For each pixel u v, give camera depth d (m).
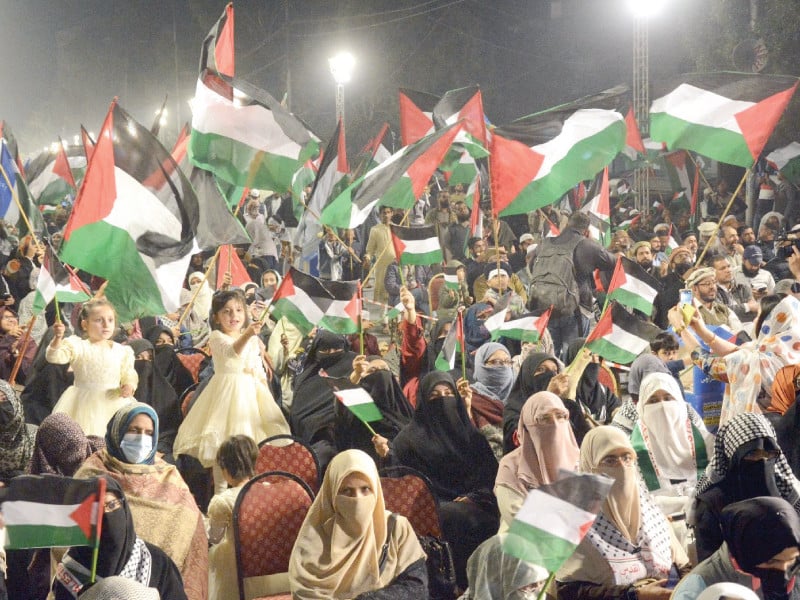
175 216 8.28
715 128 9.05
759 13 25.33
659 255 15.82
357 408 7.30
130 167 8.17
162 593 4.96
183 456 7.85
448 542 6.24
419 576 5.41
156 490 5.87
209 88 8.91
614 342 8.27
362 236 19.23
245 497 5.86
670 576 5.37
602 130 9.81
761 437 4.96
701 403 7.96
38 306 8.99
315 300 8.55
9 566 5.14
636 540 5.35
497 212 9.82
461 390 7.80
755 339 7.24
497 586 4.91
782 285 8.83
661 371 8.08
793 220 20.45
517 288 13.23
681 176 21.73
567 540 3.97
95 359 7.93
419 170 10.02
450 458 6.96
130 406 5.91
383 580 5.35
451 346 9.34
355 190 9.68
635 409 6.92
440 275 13.48
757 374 6.93
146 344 8.64
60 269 9.31
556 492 4.01
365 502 5.31
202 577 5.74
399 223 17.83
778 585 4.10
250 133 8.96
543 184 9.77
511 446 7.46
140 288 8.27
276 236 20.53
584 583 5.29
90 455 6.51
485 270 15.62
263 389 8.10
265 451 6.81
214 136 8.94
